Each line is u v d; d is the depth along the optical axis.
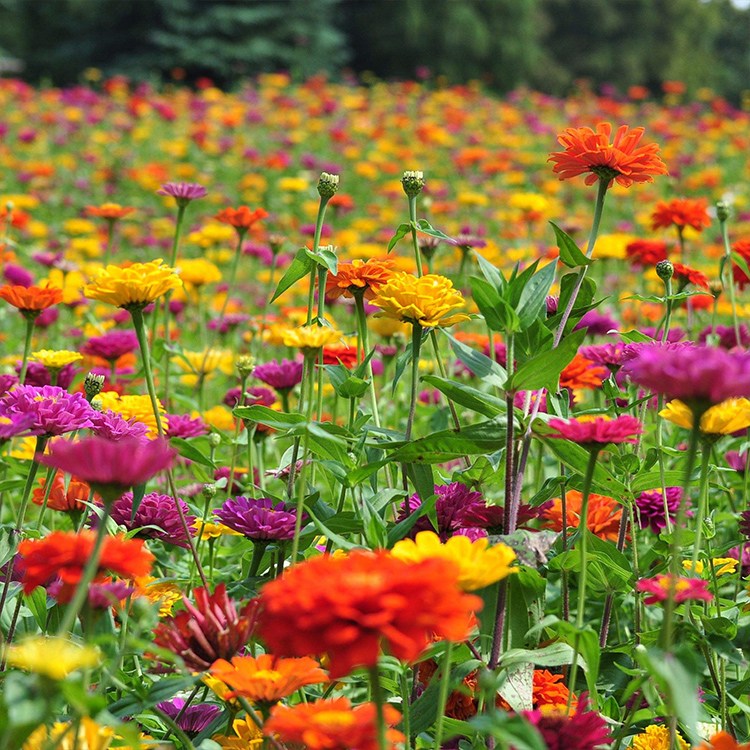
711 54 46.28
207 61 32.34
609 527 3.28
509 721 1.71
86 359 5.48
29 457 3.30
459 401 2.64
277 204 14.70
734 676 2.91
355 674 2.43
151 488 4.14
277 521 2.58
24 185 14.15
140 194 15.48
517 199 8.77
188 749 2.08
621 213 14.45
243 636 1.98
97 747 1.81
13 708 1.56
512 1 38.34
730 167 18.75
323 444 2.63
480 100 25.69
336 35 34.62
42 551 1.83
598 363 3.69
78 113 19.80
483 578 1.76
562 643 2.37
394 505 3.04
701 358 1.80
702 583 2.05
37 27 35.25
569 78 41.31
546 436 2.67
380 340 5.61
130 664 2.79
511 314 2.49
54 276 6.79
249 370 3.73
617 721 2.53
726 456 4.13
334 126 19.19
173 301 6.66
